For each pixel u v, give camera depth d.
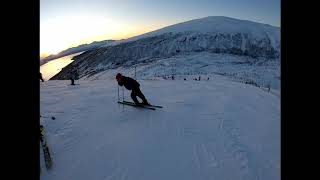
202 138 8.35
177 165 6.61
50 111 11.74
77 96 16.03
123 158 6.96
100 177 6.10
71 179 6.03
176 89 18.77
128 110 11.41
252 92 17.61
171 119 10.09
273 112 11.91
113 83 24.53
